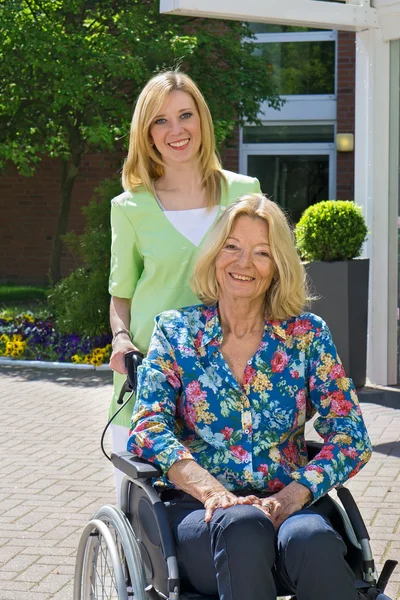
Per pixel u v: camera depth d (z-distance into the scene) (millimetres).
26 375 10492
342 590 3035
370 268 9297
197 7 7770
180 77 3959
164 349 3561
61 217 14555
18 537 5496
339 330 9000
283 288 3533
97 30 13047
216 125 12680
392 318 9352
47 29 11875
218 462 3443
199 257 3625
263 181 16656
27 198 18422
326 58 16156
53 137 13242
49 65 11766
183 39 12219
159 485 3559
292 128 16469
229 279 3525
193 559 3174
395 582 4672
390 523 5469
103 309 11031
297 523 3131
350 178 16219
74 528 5633
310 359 3541
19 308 14820
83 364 10875
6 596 4680
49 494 6281
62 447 7438
